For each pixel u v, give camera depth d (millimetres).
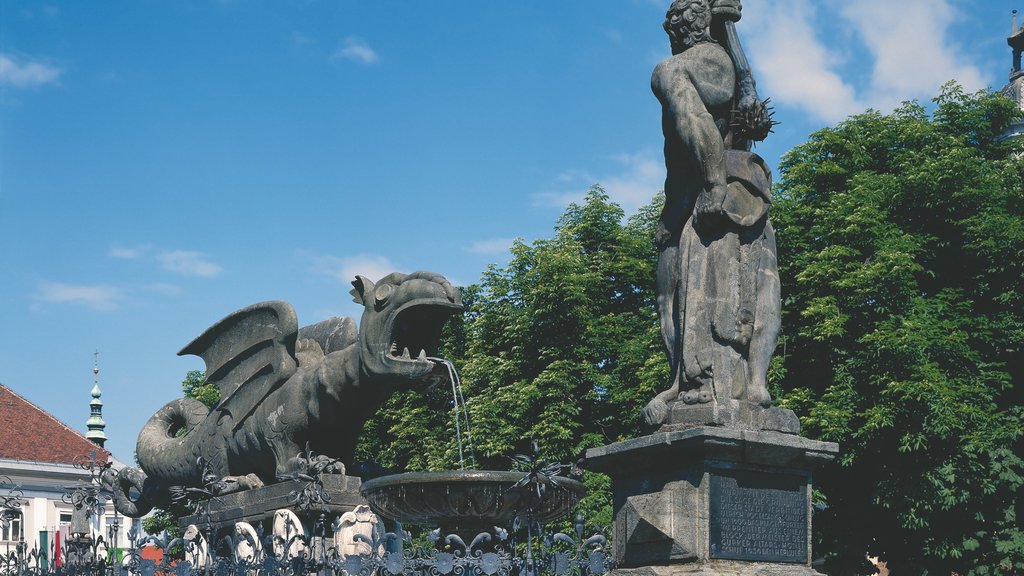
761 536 9070
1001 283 26250
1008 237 25562
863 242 25797
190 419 16500
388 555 10312
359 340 13781
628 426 27844
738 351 9352
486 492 11555
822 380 25859
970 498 23906
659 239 9875
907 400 23797
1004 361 25844
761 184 9625
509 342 29578
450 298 13742
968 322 25375
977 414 23578
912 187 26734
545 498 11641
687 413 9219
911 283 25188
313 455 14188
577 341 28719
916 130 27859
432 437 28109
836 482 25516
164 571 11328
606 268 30141
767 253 9641
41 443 42812
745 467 9094
